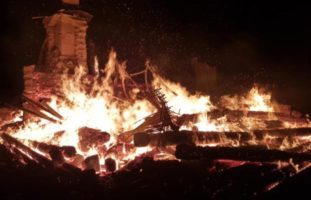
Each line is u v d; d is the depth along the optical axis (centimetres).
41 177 496
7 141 578
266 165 497
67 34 734
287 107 773
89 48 827
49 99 705
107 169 543
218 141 572
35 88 704
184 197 438
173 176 484
